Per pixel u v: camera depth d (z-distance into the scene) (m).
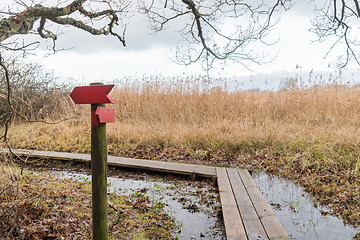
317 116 8.53
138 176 5.70
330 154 5.79
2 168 3.52
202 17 4.35
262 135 7.06
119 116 10.23
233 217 3.42
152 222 3.57
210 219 3.76
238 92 10.41
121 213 3.76
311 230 3.46
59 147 7.54
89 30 3.62
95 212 2.34
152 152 7.29
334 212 3.91
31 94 9.94
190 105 9.80
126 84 11.34
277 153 6.46
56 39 3.55
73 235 2.96
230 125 8.26
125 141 7.96
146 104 10.31
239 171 5.51
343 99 9.16
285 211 4.02
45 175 5.19
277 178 5.39
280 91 10.09
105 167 2.34
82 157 6.39
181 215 3.87
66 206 3.63
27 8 2.59
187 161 6.61
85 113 10.19
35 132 8.59
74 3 2.97
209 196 4.57
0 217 2.88
